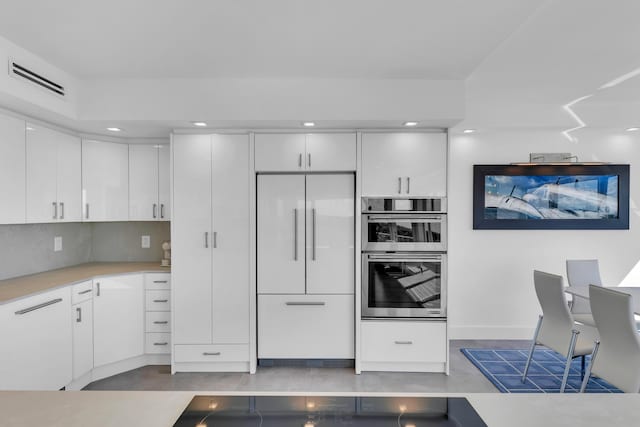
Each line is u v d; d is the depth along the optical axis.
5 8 1.97
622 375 2.28
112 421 0.94
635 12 2.06
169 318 3.48
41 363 2.59
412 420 0.98
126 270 3.46
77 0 1.90
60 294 2.77
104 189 3.54
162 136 3.60
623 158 4.29
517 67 2.89
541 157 3.89
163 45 2.44
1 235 2.97
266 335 3.43
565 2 1.96
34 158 2.88
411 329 3.36
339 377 3.28
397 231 3.36
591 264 3.91
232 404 1.05
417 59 2.68
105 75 2.95
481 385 3.16
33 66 2.54
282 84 3.06
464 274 4.35
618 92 3.52
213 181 3.35
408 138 3.34
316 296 3.42
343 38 2.36
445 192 3.34
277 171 3.37
